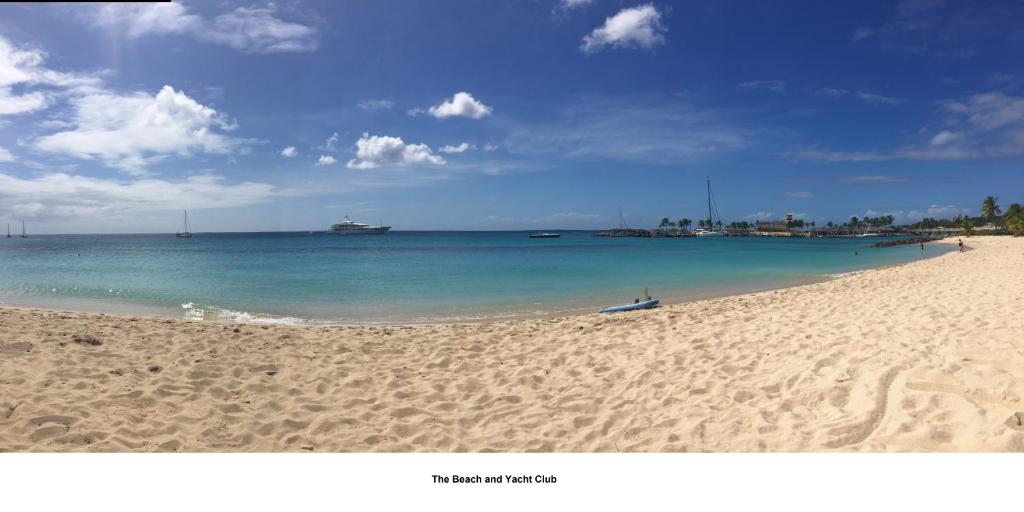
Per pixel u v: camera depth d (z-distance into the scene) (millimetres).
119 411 4777
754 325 8539
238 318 12312
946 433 3537
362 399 5367
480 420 4789
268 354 7094
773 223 166500
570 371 6352
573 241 115625
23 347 6883
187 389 5473
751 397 4941
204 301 15344
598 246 77250
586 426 4531
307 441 4270
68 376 5738
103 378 5734
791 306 10812
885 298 11156
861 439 3695
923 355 5578
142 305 14359
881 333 7043
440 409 5109
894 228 151875
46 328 8477
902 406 4047
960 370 4848
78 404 4844
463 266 31672
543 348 7609
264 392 5527
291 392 5574
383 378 6113
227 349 7277
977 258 27047
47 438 4078
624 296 16422
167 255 45844
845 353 6117
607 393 5414
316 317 12539
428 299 15930
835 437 3717
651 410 4820
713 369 5969
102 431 4246
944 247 55188
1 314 9906
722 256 43938
